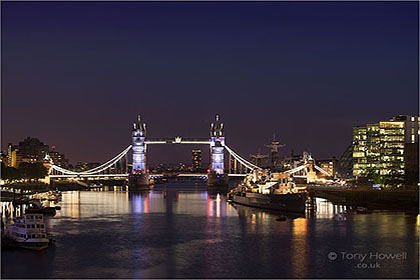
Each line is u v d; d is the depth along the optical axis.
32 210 193.62
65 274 100.19
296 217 179.62
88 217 187.38
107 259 112.38
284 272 101.81
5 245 118.94
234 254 116.88
